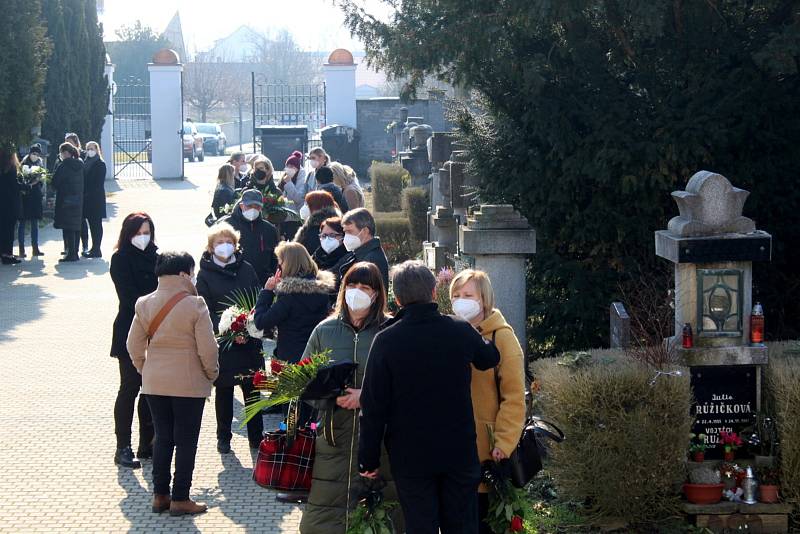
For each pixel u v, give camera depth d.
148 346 7.09
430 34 10.11
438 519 5.21
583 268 10.05
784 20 9.77
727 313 6.93
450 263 12.92
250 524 6.84
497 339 5.60
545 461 6.80
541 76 9.63
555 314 10.05
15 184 17.75
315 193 10.36
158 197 28.36
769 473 6.76
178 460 6.99
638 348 7.27
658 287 9.48
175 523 6.85
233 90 78.81
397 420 5.16
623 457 6.57
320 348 5.94
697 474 6.77
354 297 5.85
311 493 5.88
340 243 9.23
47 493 7.37
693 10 9.62
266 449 6.02
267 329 7.85
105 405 9.60
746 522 6.64
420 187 17.83
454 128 11.10
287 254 7.95
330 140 33.53
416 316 5.19
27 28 18.34
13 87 18.20
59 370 10.88
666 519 6.69
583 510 6.75
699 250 6.84
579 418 6.60
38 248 19.41
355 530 5.49
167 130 34.16
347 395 5.70
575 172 9.59
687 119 9.27
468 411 5.21
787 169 9.57
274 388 5.81
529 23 9.44
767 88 9.38
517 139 10.02
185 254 7.15
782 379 6.65
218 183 14.04
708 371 6.97
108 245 20.36
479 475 5.24
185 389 6.96
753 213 9.74
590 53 9.84
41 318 13.53
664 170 9.33
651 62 9.92
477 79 10.23
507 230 8.91
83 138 29.44
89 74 29.72
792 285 9.89
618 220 9.74
